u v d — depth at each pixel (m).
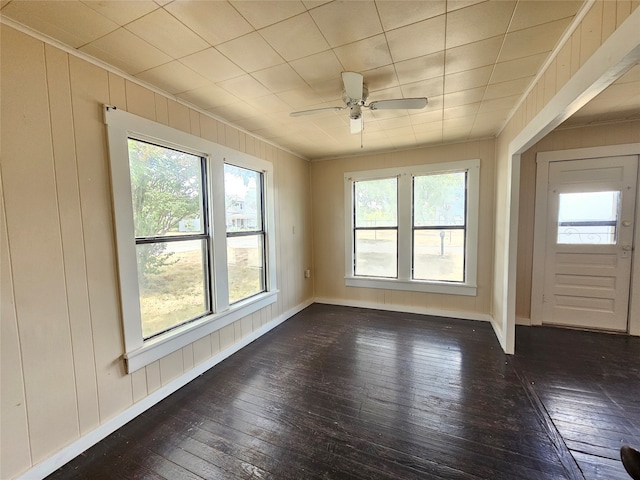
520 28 1.54
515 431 1.78
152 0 1.28
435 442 1.72
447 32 1.57
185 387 2.38
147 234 2.19
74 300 1.69
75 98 1.68
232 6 1.34
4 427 1.42
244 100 2.41
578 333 3.24
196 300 2.62
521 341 3.07
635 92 2.36
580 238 3.30
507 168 2.93
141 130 2.05
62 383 1.63
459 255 3.85
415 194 4.03
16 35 1.44
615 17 1.18
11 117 1.43
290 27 1.51
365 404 2.10
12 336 1.45
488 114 2.79
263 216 3.57
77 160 1.70
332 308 4.46
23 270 1.48
